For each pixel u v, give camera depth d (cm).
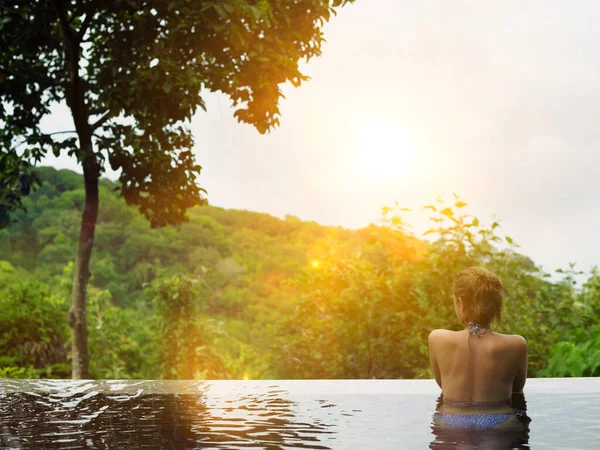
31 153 842
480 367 268
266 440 174
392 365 708
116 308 1220
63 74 855
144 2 709
